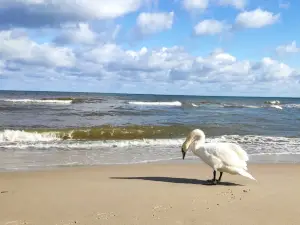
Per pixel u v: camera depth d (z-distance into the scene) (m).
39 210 6.59
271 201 7.27
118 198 7.43
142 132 22.89
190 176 10.52
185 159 14.41
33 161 13.34
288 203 7.15
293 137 22.55
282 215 6.38
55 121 29.14
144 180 9.62
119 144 18.28
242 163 9.00
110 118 33.59
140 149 16.98
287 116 44.72
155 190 8.19
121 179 9.79
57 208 6.71
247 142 20.02
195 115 41.28
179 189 8.30
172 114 41.81
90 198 7.43
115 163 13.20
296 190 8.30
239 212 6.50
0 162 13.02
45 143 18.19
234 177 10.34
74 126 25.72
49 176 10.27
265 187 8.62
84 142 18.73
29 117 31.95
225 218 6.15
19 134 19.84
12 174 10.56
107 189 8.29
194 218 6.13
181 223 5.88
